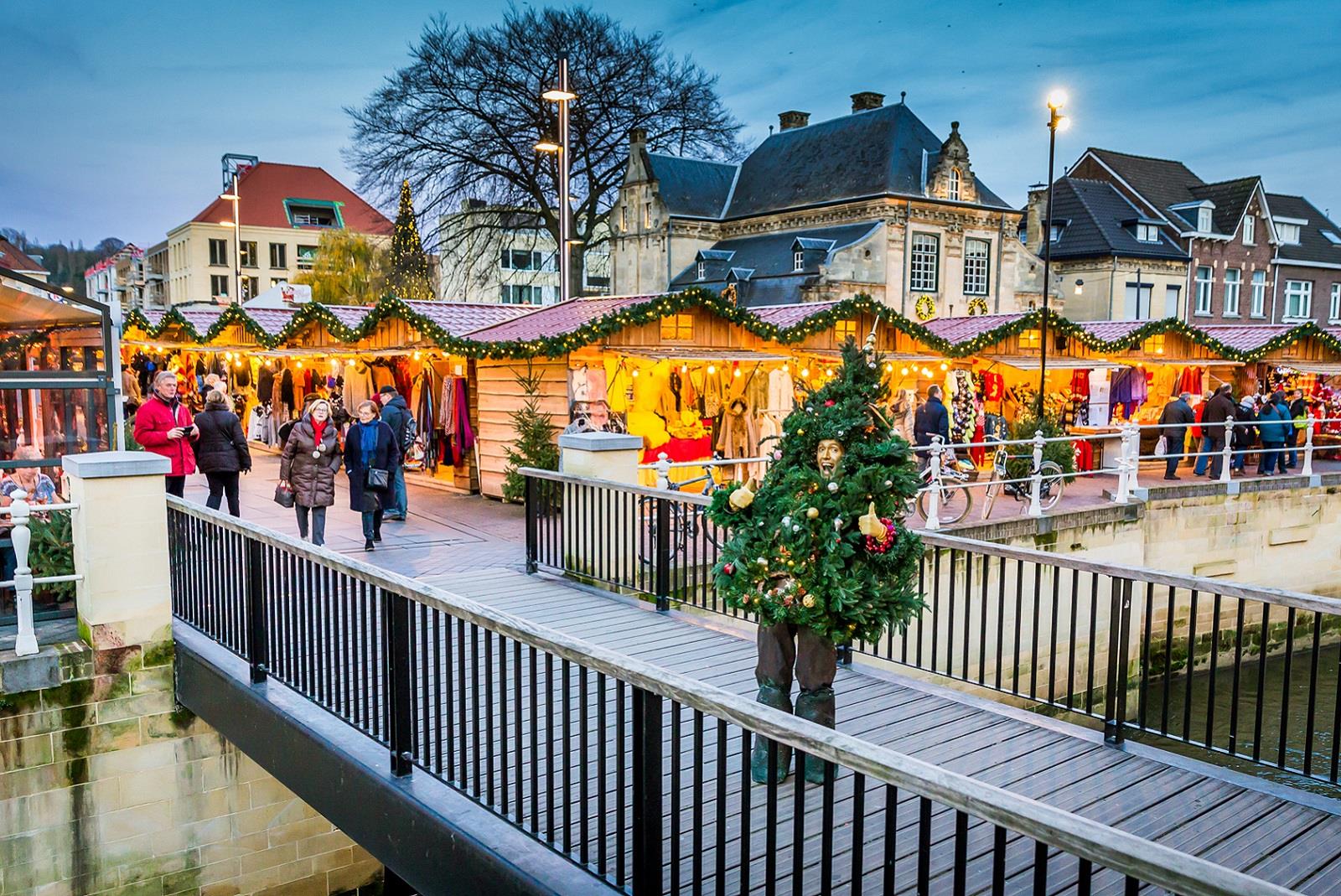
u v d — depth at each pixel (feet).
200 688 23.17
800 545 15.28
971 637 41.01
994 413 63.41
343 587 17.53
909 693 20.49
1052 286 160.66
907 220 153.48
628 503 30.71
